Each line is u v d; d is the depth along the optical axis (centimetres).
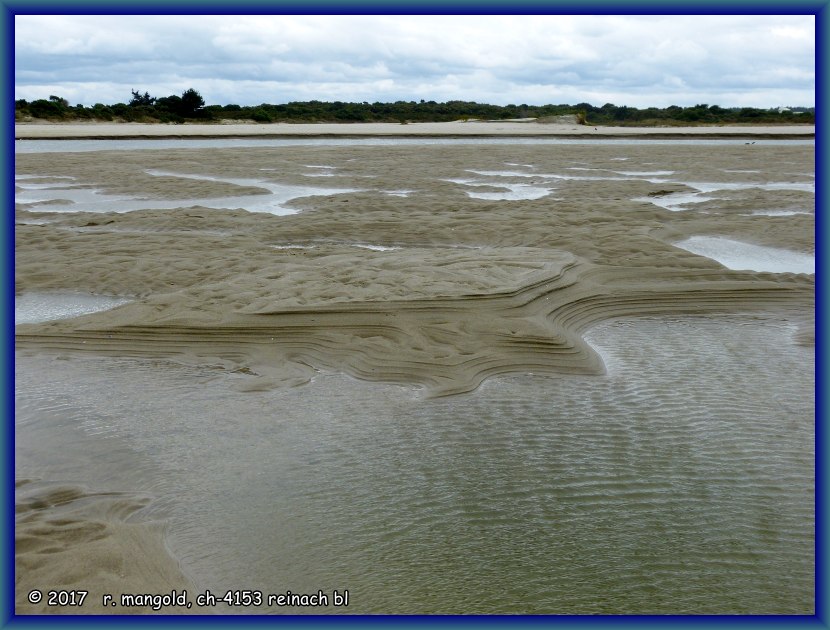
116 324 1135
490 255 1424
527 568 607
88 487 729
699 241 1791
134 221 1970
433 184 2642
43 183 2720
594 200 2247
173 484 735
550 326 1113
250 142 4778
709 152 3875
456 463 775
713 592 579
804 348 1109
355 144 4562
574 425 861
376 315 1120
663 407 908
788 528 658
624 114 7775
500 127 6138
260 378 991
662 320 1230
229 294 1216
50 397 940
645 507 690
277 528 661
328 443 821
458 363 1006
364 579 595
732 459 780
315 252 1554
